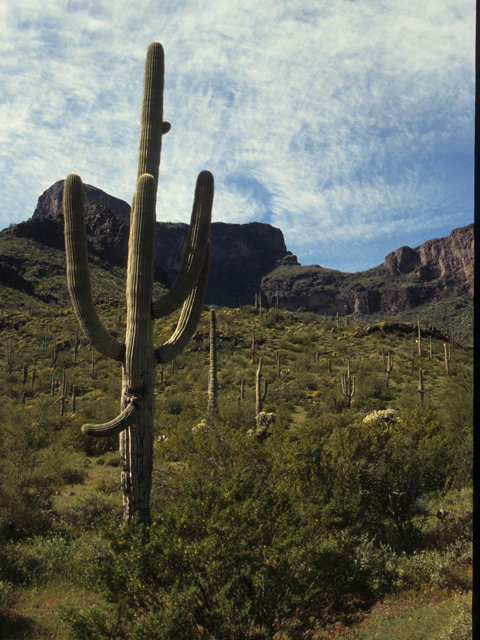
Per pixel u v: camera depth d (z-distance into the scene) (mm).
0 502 9195
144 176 7156
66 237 6980
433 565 6418
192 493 4723
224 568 3859
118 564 4430
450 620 4652
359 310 197500
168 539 4023
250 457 8336
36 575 7238
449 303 175000
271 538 4402
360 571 4289
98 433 6430
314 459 7820
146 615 3838
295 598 3789
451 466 10125
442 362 48500
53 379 42688
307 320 69125
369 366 45594
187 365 47469
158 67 8195
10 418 15211
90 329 6879
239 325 63781
